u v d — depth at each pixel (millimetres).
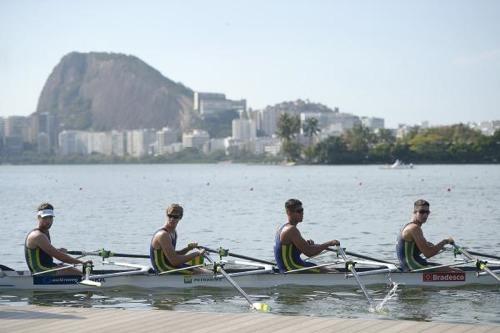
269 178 133125
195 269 17406
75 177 169000
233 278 17406
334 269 18219
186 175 173875
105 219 42750
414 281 17531
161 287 17344
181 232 34438
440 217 41094
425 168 195500
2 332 11477
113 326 11852
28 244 17031
